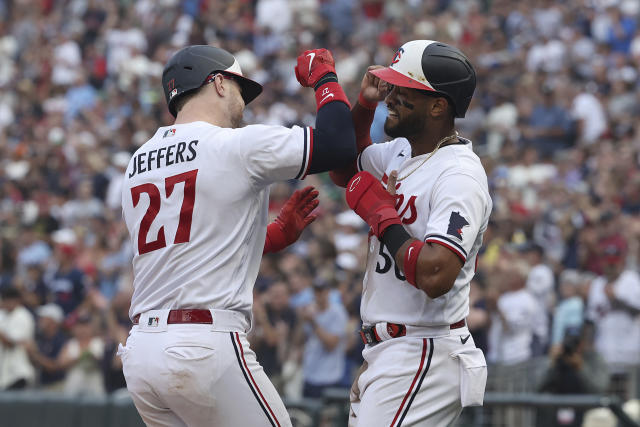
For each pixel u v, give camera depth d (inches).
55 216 1788.9
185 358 476.7
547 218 1505.9
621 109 1849.2
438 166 482.6
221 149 490.0
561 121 1803.6
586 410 845.2
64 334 1254.3
